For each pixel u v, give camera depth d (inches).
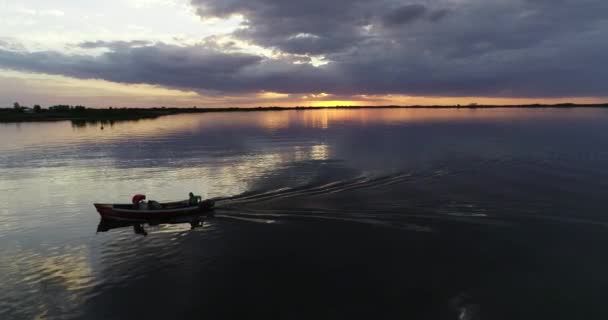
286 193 1162.6
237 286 640.4
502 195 1107.3
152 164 1745.8
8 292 639.1
